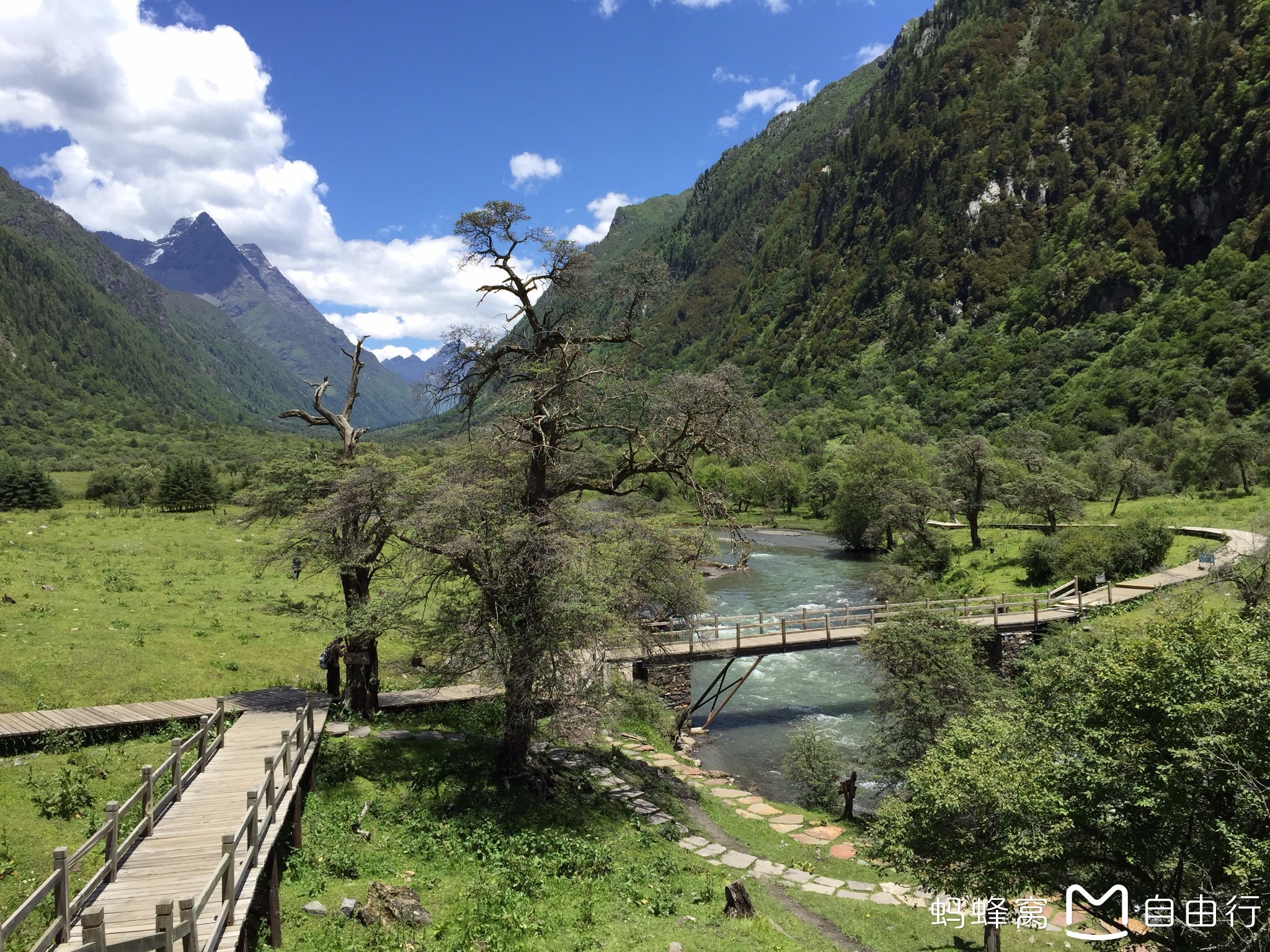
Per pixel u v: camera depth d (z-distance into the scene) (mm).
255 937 9461
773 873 15430
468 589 17719
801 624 36000
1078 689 10906
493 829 14289
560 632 15852
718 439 19031
